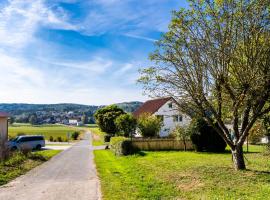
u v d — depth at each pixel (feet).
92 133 343.26
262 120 65.87
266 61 43.91
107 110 245.86
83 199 39.50
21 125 538.88
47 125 576.61
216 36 46.34
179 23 48.83
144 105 249.75
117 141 107.86
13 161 76.28
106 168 70.79
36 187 47.91
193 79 48.88
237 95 46.19
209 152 103.30
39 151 131.95
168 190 42.29
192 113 52.21
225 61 46.24
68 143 204.95
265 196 34.94
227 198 35.19
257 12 44.14
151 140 119.44
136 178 53.21
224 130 51.08
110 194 42.01
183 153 100.48
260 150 105.91
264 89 44.75
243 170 49.55
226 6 45.73
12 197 40.91
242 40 45.24
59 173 63.72
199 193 38.91
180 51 49.21
